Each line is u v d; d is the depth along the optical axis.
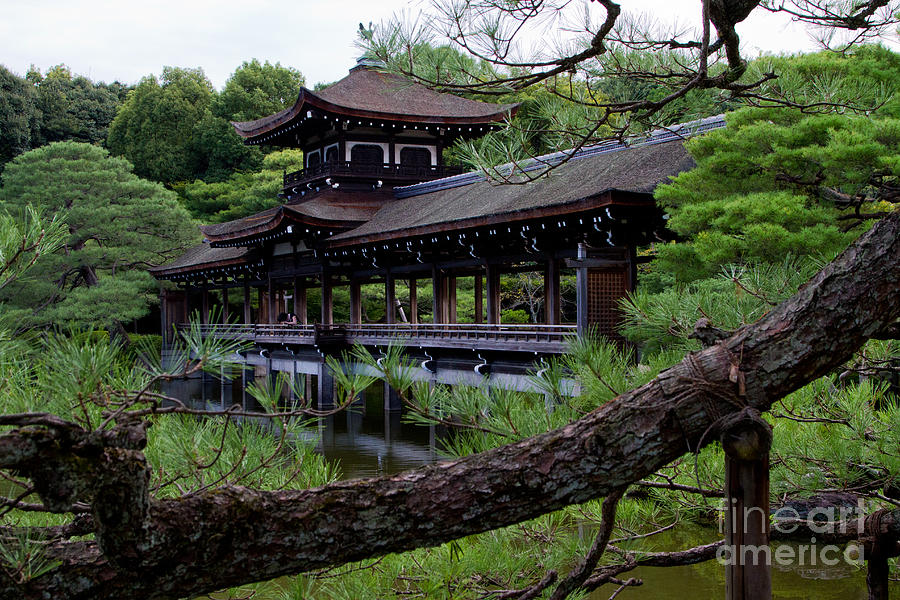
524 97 5.09
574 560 4.11
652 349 4.96
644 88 5.38
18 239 2.69
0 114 53.03
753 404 2.81
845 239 7.52
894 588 7.07
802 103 6.33
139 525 2.27
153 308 44.81
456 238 20.88
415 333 22.16
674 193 10.62
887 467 4.43
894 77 9.25
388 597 3.75
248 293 34.50
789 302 2.91
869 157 7.34
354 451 19.03
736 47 4.03
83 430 2.13
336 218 27.31
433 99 32.03
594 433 2.83
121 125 58.59
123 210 35.59
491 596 3.89
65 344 2.37
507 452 2.87
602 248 16.02
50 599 2.39
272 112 57.50
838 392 5.12
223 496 2.53
